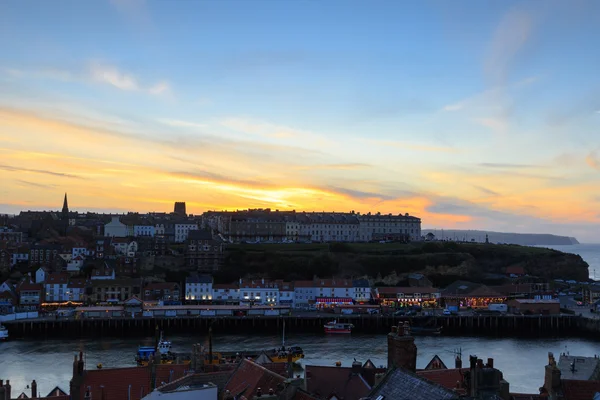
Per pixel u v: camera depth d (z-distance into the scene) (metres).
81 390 57.19
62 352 152.12
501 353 155.62
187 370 60.62
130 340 174.12
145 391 58.41
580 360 84.38
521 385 115.44
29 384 114.62
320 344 167.12
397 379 35.84
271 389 44.31
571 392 48.84
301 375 92.75
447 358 146.25
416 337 186.25
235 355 115.69
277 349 135.12
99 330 192.38
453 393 31.47
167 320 199.75
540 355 152.75
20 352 151.88
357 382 63.94
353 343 169.00
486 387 31.58
